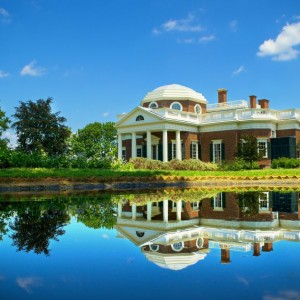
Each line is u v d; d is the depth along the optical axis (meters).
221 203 15.74
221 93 53.56
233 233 8.80
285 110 43.28
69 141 76.38
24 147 53.22
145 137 48.66
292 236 8.41
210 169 38.78
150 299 4.34
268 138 41.88
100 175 26.38
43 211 12.72
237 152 39.06
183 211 13.14
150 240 7.92
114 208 13.90
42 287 4.81
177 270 5.60
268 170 32.78
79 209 13.40
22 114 54.06
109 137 80.75
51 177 24.38
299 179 29.64
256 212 12.89
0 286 4.88
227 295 4.46
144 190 24.59
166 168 38.41
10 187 22.94
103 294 4.53
